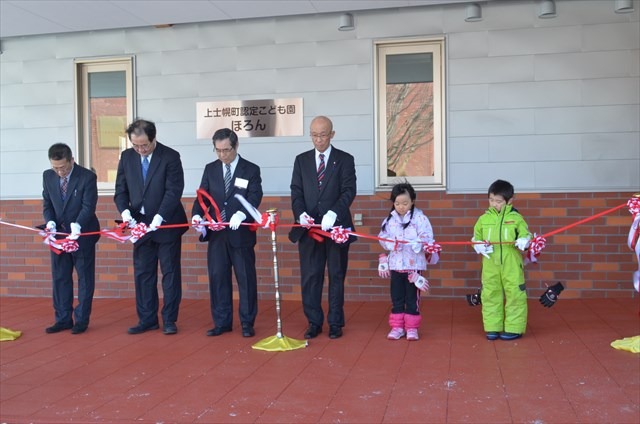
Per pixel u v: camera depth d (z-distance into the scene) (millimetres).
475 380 4238
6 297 7832
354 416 3678
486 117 6738
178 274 5859
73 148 7715
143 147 5629
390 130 7070
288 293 7211
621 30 6492
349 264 7035
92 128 7801
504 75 6695
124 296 7613
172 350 5207
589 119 6566
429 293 6883
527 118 6668
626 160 6516
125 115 7715
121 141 7738
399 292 5375
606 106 6539
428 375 4367
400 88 7031
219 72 7316
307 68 7105
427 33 6820
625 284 6559
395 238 5332
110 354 5137
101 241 7637
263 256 7250
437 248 5270
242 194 5594
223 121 7312
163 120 7465
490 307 5250
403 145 7035
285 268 7203
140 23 7156
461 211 6801
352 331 5688
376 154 6977
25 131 7824
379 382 4254
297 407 3840
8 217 7852
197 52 7363
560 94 6605
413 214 5352
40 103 7785
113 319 6473
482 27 6719
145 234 5715
